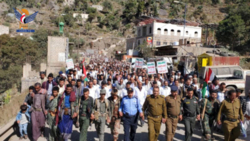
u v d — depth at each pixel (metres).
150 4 93.88
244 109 5.80
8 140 5.85
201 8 96.19
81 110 5.15
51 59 17.23
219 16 88.69
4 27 42.28
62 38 17.55
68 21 91.81
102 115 5.28
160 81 9.17
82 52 65.56
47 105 5.47
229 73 12.68
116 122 5.31
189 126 5.28
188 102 5.29
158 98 5.13
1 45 20.06
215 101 5.51
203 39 53.47
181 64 22.19
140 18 55.31
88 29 90.81
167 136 5.21
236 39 35.75
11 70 16.12
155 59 24.22
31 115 5.54
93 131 6.70
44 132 6.16
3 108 9.98
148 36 45.44
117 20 97.94
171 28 44.94
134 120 5.21
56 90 5.26
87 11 103.56
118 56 53.75
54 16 89.75
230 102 5.15
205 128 5.36
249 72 13.12
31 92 6.03
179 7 95.94
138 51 43.75
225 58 18.50
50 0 101.38
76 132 6.54
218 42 39.34
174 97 5.28
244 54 33.91
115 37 86.31
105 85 7.30
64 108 5.03
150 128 5.09
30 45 22.12
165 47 33.03
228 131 5.10
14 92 14.48
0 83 14.94
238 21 34.12
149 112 5.23
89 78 10.49
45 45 28.59
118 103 5.41
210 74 7.99
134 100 5.20
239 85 12.04
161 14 92.31
